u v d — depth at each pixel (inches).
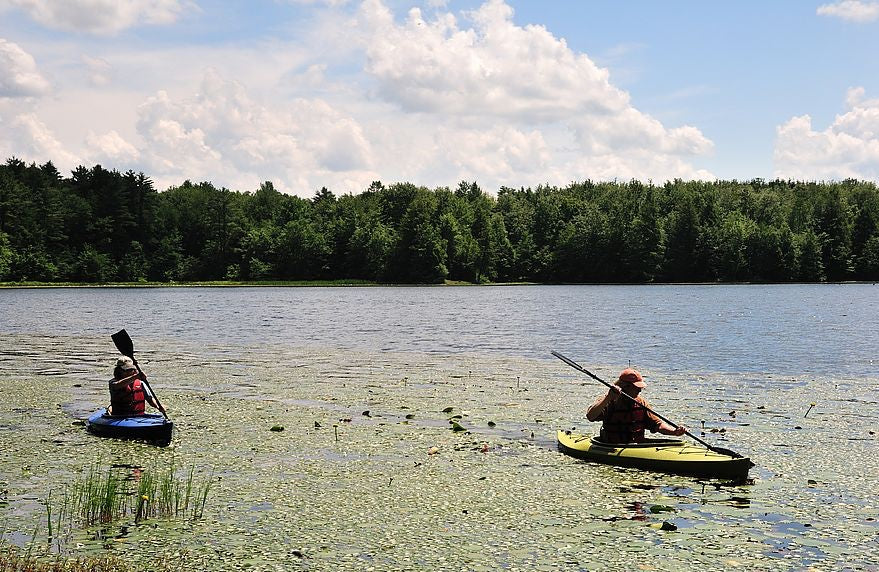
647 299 2960.1
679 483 429.4
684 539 343.9
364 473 447.8
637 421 486.9
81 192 5354.3
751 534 350.3
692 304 2554.1
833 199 5098.4
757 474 447.8
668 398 699.4
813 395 716.0
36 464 461.7
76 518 365.4
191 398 698.2
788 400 689.6
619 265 5024.6
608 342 1245.7
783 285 4697.3
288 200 6161.4
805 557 324.2
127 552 324.5
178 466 462.6
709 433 553.6
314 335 1403.8
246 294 3747.5
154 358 1027.9
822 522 366.6
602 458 473.1
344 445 515.8
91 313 2139.5
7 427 568.1
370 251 5157.5
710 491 414.3
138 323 1738.4
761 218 5575.8
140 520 364.5
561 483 428.5
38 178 5408.5
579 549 331.6
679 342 1241.4
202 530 351.6
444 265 5012.3
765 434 550.6
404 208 5994.1
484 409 644.7
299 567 310.8
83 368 917.8
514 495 406.9
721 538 345.4
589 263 5098.4
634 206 5575.8
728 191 6067.9
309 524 361.1
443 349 1143.6
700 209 5221.5
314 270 5236.2
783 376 844.6
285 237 5251.0
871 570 311.3
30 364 958.4
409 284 5039.4
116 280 4904.0
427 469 456.4
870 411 636.1
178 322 1769.2
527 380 814.5
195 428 568.4
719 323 1670.8
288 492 410.3
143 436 526.3
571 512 379.9
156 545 332.8
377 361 989.8
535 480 434.3
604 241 5036.9
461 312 2150.6
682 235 4948.3
